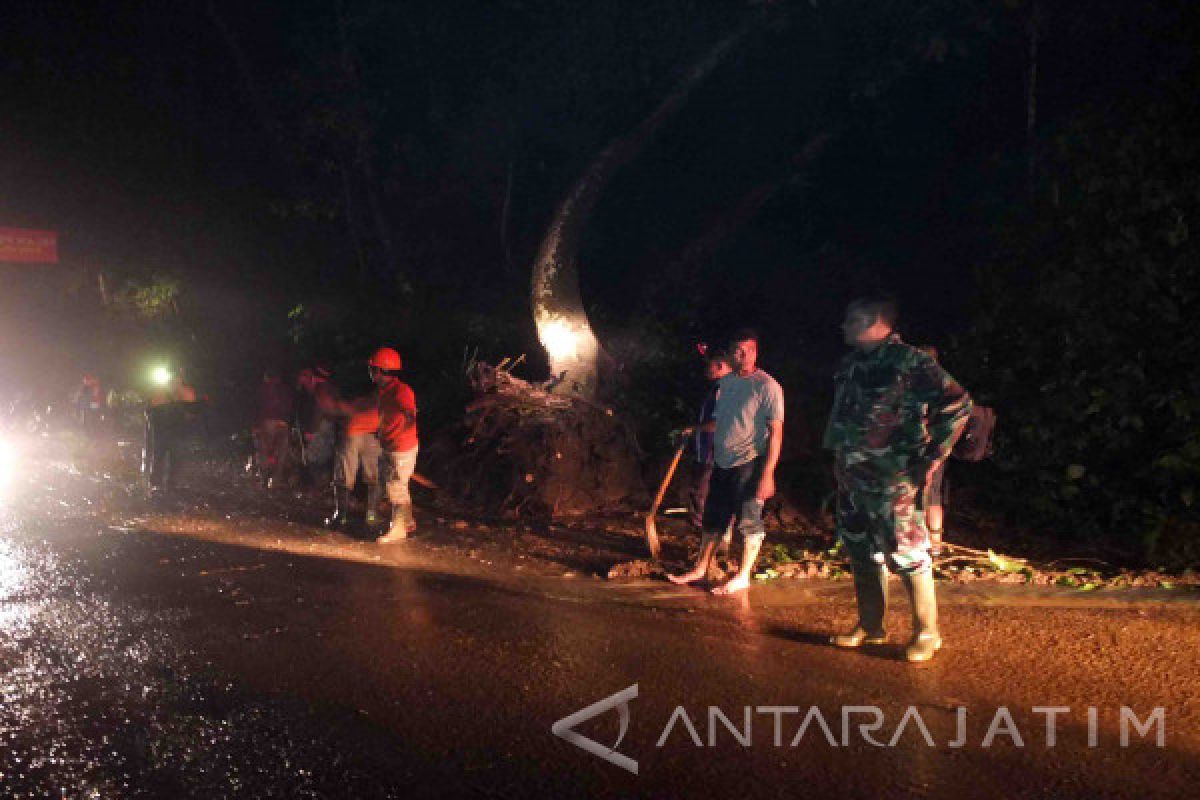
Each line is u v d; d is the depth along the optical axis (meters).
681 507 11.23
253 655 6.32
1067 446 9.98
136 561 8.90
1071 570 8.45
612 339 15.40
